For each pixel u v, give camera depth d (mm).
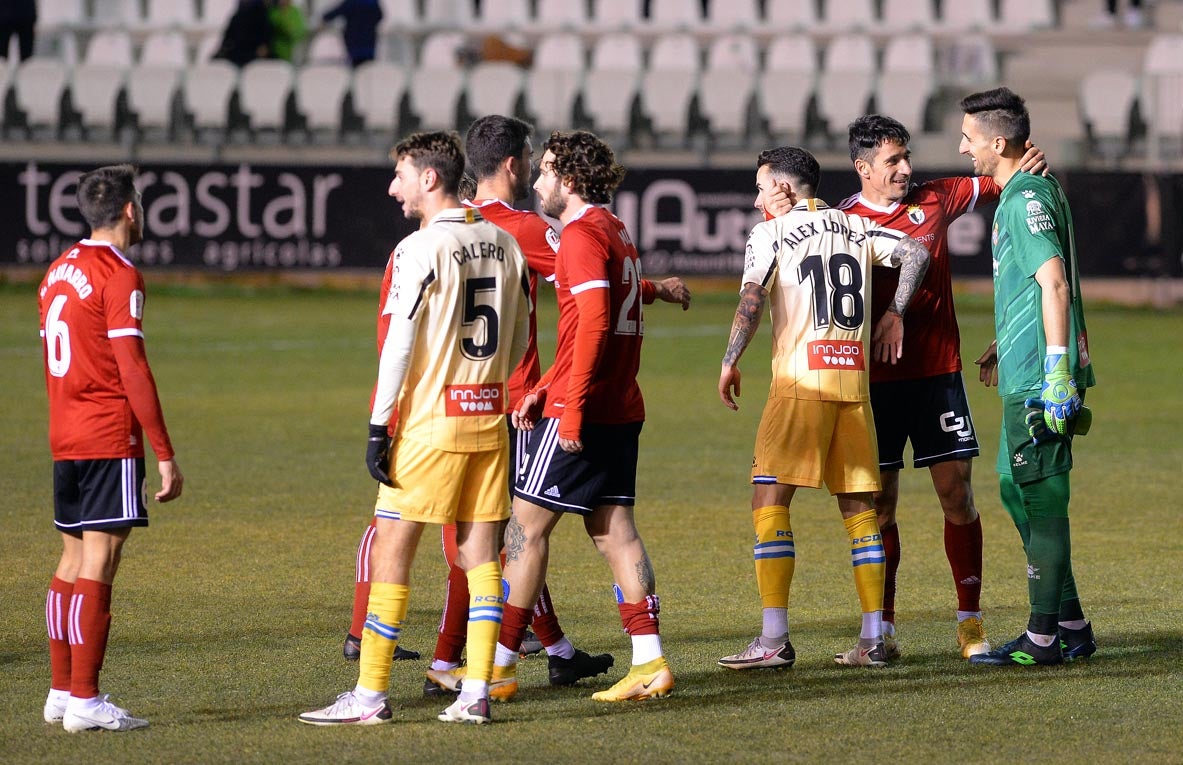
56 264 15930
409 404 15789
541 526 17094
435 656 17328
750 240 18516
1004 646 18719
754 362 55656
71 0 93062
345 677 17828
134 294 15594
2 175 71938
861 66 87062
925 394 19719
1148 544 26469
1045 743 15094
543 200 17469
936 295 19781
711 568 24719
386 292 17234
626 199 73188
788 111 81500
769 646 18266
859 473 18453
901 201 20234
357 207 73188
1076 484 33000
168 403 43812
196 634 20000
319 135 81125
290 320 65375
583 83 81438
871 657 18422
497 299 15977
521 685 17891
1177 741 15156
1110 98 80625
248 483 32125
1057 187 18938
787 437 18250
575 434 16219
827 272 18234
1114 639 19922
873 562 18469
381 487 15992
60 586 15906
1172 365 54844
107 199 15883
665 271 73438
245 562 24625
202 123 80625
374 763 14414
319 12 93750
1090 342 61250
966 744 15055
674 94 81125
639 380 50594
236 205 72938
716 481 33281
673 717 16141
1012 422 18516
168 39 88375
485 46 85438
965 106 19219
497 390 16078
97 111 81000
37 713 16125
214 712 16281
